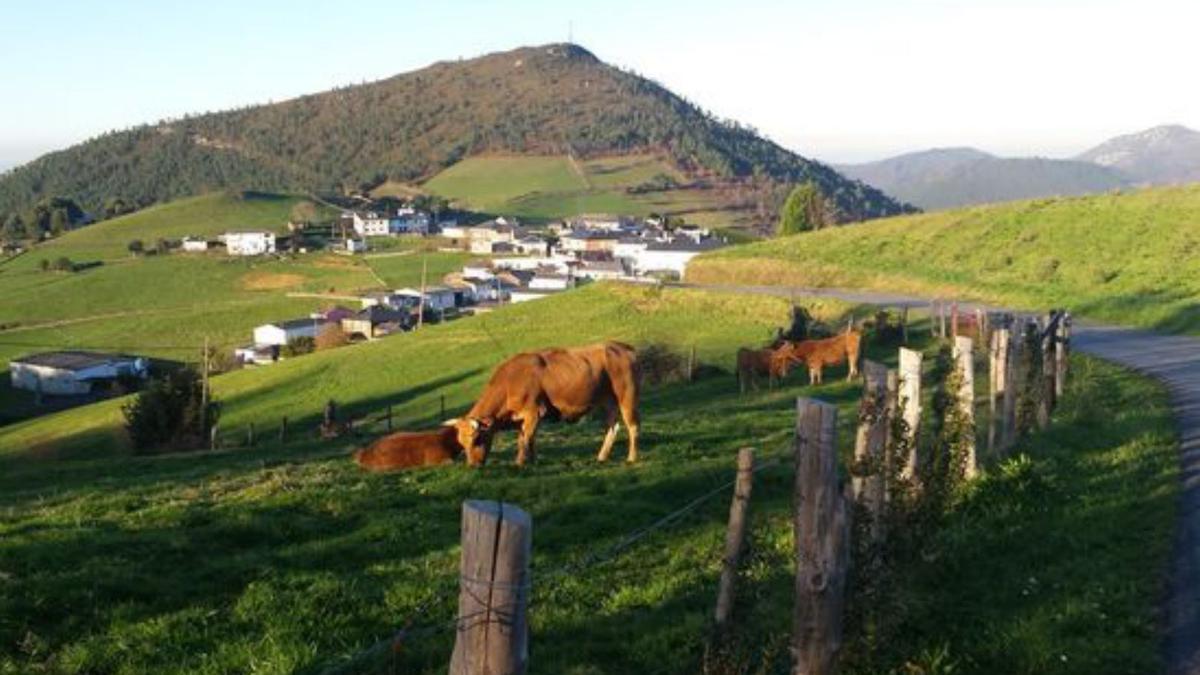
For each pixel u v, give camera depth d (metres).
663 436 22.77
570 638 10.40
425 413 52.41
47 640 10.40
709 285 75.50
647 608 11.20
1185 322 42.34
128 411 47.34
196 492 17.91
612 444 20.59
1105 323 45.72
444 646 10.14
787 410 28.55
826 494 7.87
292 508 15.55
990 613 9.88
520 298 158.38
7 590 11.38
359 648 10.20
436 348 69.00
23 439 65.81
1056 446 17.80
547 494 16.45
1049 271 60.09
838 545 7.96
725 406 31.44
